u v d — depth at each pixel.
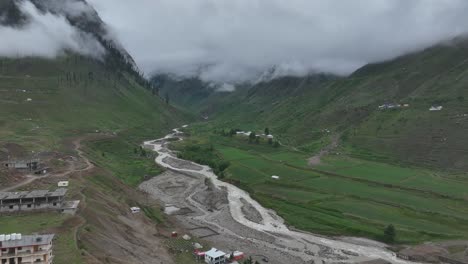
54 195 106.81
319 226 140.62
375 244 127.00
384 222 142.38
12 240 74.00
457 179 197.50
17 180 135.62
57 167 162.00
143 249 103.25
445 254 117.75
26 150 186.62
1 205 104.81
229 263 105.50
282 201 168.12
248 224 143.88
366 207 158.38
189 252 111.00
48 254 73.94
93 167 168.50
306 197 172.00
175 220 142.12
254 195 177.50
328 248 123.50
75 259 78.62
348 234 134.50
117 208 129.12
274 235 133.75
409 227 137.50
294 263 111.00
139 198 162.50
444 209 155.38
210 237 128.12
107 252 90.12
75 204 109.94
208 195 179.75
